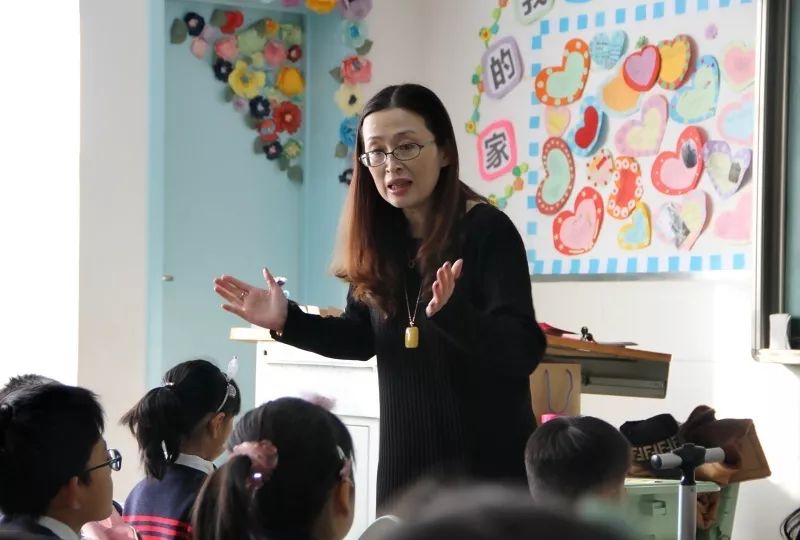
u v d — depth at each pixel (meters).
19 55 5.92
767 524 5.00
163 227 6.34
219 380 3.36
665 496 3.81
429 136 2.73
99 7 5.84
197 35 6.62
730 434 4.32
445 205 2.75
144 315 5.91
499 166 6.41
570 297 5.97
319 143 6.86
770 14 4.88
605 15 5.86
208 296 6.70
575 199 5.98
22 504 2.51
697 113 5.41
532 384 3.95
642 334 5.61
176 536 3.11
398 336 2.79
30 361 5.84
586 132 5.92
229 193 6.75
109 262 5.84
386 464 2.84
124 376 5.85
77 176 5.79
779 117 4.85
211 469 3.27
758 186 4.88
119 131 5.88
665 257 5.52
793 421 4.92
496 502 0.81
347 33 6.70
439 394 2.72
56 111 5.86
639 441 4.06
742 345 5.15
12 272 5.89
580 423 2.61
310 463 2.05
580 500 2.37
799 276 4.78
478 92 6.55
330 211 6.78
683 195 5.45
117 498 5.78
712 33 5.37
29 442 2.49
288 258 6.92
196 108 6.64
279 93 6.86
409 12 6.90
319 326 2.93
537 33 6.21
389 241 2.84
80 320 5.76
